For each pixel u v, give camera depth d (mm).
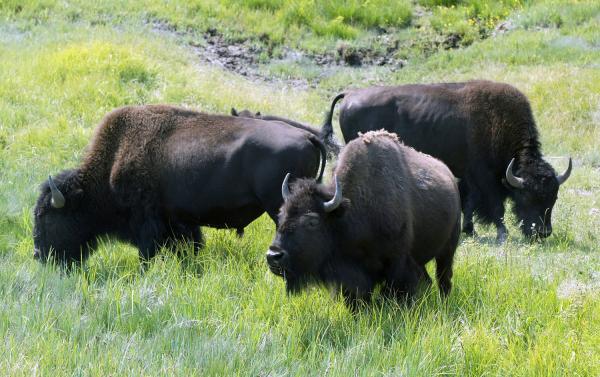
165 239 31359
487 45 78625
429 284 26984
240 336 22125
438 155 41062
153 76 59219
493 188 41250
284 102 64188
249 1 87688
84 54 60219
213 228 34625
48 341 20703
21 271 26984
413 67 77812
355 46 81188
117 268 30125
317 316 24422
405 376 20172
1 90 53094
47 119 50156
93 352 20312
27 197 37312
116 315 23422
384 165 25125
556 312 25094
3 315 22312
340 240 24375
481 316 24422
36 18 75688
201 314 23844
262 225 35062
